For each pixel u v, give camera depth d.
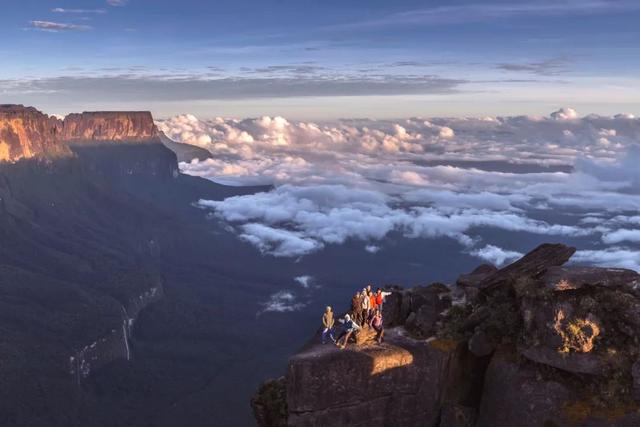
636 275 16.47
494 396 16.28
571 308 15.83
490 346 16.80
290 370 16.20
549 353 15.61
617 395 14.92
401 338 17.59
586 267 17.02
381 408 16.38
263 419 17.56
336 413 16.12
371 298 17.48
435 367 16.62
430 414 16.53
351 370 16.17
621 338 15.52
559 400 15.40
